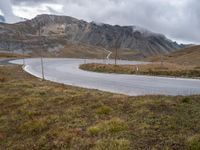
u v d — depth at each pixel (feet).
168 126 46.26
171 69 181.78
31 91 93.76
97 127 48.26
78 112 61.41
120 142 40.88
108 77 152.25
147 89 100.22
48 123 57.82
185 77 153.28
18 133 58.18
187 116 51.11
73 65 257.34
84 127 50.98
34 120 60.03
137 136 43.65
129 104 62.90
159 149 38.47
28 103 77.30
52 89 95.30
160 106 58.85
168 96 69.87
